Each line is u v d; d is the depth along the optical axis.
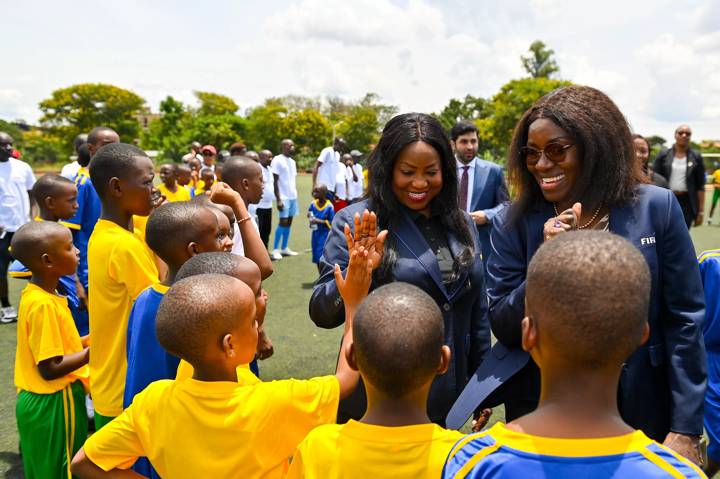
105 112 77.50
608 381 1.11
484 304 2.38
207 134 65.56
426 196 2.19
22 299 2.70
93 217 4.48
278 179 9.32
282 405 1.64
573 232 1.17
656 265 1.80
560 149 1.84
